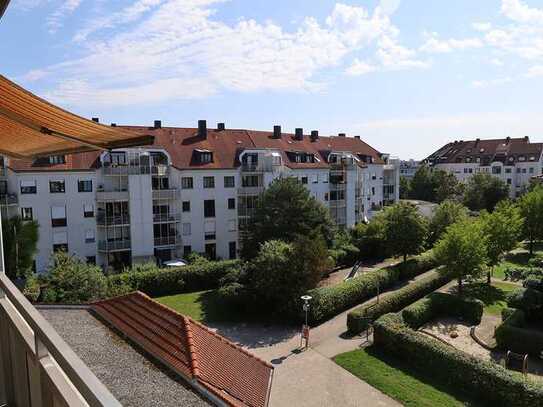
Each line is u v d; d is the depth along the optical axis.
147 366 9.59
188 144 47.28
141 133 4.43
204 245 45.75
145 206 41.56
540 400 16.30
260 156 47.78
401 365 21.30
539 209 47.44
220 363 10.57
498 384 17.48
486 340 24.70
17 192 36.72
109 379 8.78
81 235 39.69
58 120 4.53
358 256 45.19
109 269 38.59
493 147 100.19
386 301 29.05
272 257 28.25
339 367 21.28
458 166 102.56
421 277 39.19
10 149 7.81
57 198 38.34
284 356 22.77
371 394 18.59
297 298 27.50
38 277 25.98
